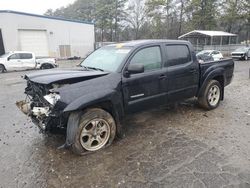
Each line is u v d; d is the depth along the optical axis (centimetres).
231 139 411
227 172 310
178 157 351
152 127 470
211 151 368
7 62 1656
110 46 477
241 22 3966
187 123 490
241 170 314
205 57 697
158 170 318
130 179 300
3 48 2528
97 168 326
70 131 342
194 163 333
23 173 318
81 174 313
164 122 497
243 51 2556
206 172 311
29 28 2641
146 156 356
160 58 448
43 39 2775
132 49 411
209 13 3872
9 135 446
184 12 4178
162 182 292
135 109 417
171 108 589
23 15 2575
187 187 281
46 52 2819
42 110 353
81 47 3105
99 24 4900
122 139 415
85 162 342
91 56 493
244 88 873
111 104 378
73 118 343
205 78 539
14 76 1418
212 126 472
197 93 541
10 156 364
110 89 368
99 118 366
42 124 363
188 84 503
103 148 380
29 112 396
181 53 489
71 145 346
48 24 2773
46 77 353
